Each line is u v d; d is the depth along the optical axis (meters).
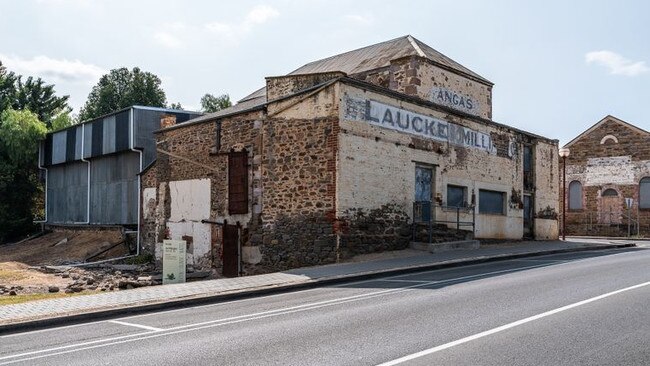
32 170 39.47
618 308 8.83
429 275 14.43
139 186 26.31
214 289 12.44
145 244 25.62
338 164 17.64
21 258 29.69
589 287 11.10
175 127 23.67
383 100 19.23
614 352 6.40
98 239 31.05
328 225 17.75
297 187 18.66
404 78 23.83
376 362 6.26
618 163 40.25
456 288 11.60
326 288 12.96
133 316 10.27
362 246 18.16
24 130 37.25
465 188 22.55
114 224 30.25
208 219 21.81
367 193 18.44
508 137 25.16
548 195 27.97
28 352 7.54
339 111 17.75
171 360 6.69
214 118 21.62
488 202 23.97
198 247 22.23
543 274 13.52
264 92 30.52
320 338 7.52
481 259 17.38
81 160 33.62
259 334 7.95
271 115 19.59
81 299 11.36
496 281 12.45
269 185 19.48
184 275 16.22
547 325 7.79
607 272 13.66
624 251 21.95
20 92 49.53
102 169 32.12
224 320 9.31
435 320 8.38
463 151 22.42
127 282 16.08
